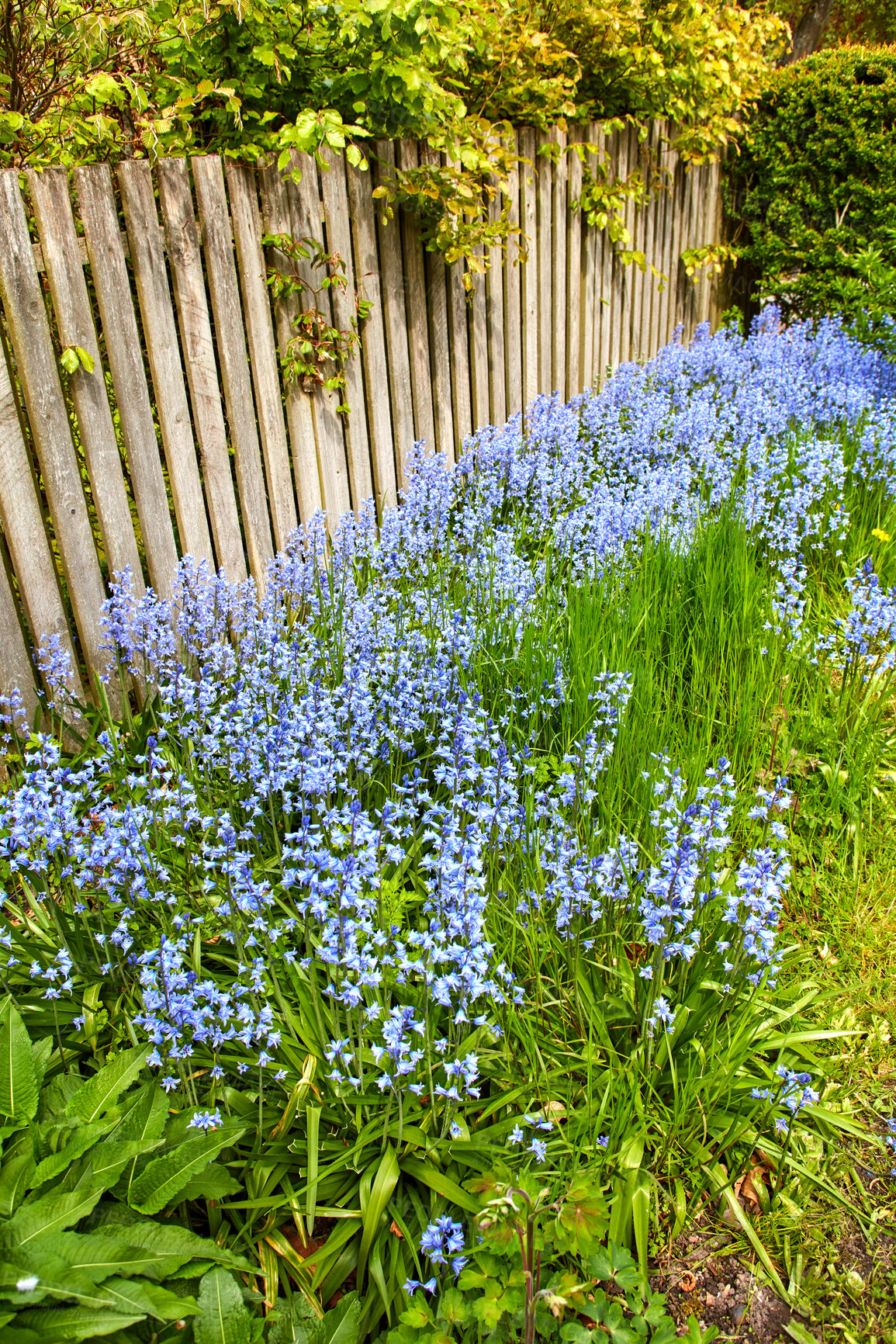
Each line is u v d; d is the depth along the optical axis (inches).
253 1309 89.5
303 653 160.9
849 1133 111.4
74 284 153.3
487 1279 83.8
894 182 395.9
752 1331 94.0
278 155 184.4
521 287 273.1
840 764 162.6
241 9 174.7
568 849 123.4
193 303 173.8
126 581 157.0
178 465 175.6
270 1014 95.9
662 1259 98.9
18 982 116.3
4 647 154.6
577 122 298.4
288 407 197.5
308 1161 95.1
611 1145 101.3
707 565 192.7
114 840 112.3
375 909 117.4
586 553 197.5
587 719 151.9
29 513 153.9
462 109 216.4
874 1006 127.4
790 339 333.7
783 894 142.4
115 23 174.9
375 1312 90.3
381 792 145.6
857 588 189.9
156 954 98.9
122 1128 92.7
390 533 192.1
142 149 189.5
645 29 312.0
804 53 738.8
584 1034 112.8
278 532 199.5
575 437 253.8
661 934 106.7
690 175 381.4
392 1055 96.8
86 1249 79.8
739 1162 106.1
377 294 216.5
